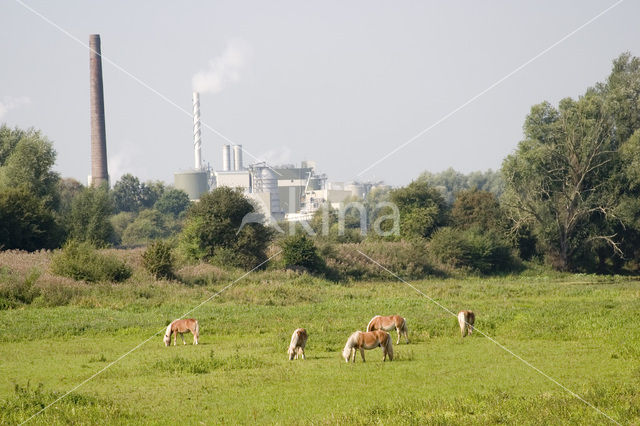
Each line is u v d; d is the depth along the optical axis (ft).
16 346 76.23
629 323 83.61
